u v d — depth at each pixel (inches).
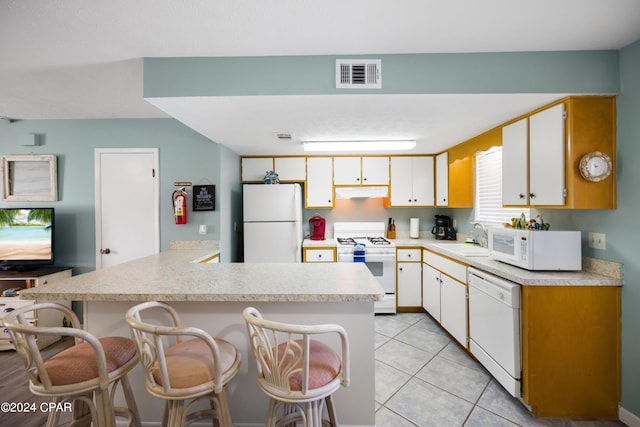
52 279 109.0
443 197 138.7
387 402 74.0
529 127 82.0
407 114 84.2
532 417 69.2
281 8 52.7
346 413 61.9
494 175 114.4
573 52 69.1
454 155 129.0
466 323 95.9
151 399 64.1
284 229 131.5
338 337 61.5
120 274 70.3
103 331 62.7
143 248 119.1
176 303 62.2
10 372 89.9
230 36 61.6
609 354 68.6
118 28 58.0
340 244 138.7
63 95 93.4
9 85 85.6
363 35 62.1
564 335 68.7
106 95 93.7
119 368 49.8
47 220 111.9
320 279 64.9
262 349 44.7
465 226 137.3
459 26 59.1
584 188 69.5
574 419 68.7
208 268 76.6
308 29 59.6
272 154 143.3
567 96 70.6
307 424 44.6
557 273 73.8
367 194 147.1
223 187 122.7
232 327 62.2
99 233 118.9
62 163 118.9
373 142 116.6
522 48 68.0
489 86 69.4
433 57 69.8
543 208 85.0
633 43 65.7
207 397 48.2
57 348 105.7
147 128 118.9
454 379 83.7
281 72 69.9
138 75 79.2
